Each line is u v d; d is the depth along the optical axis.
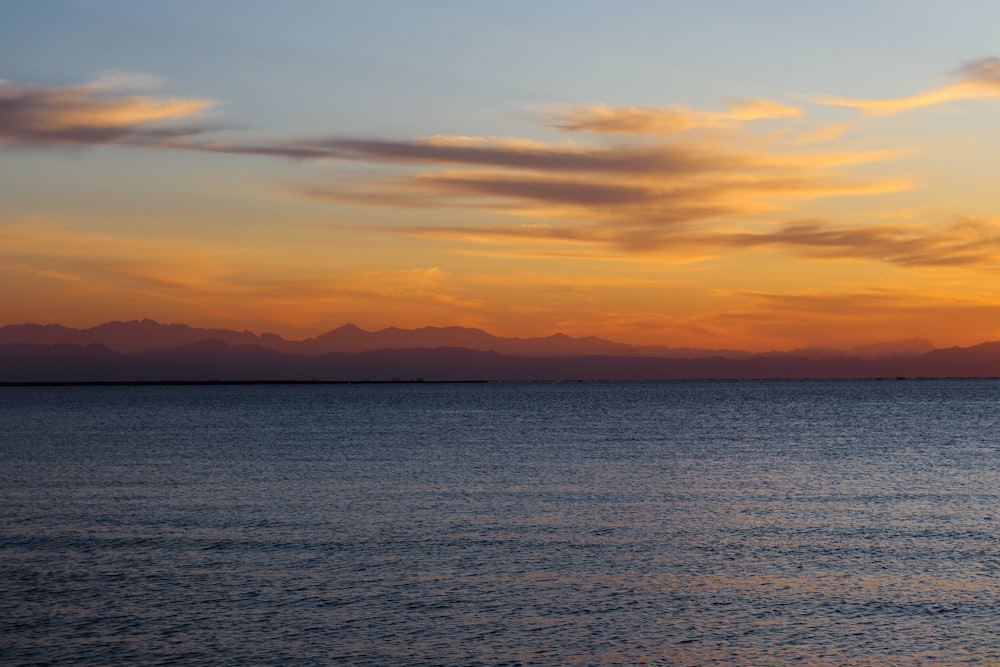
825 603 27.23
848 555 33.44
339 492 50.88
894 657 22.77
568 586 29.22
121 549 34.75
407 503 46.50
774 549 34.59
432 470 62.53
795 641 23.97
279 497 48.88
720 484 54.31
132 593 28.38
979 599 27.50
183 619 25.77
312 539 36.66
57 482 56.19
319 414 160.88
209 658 22.77
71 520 41.44
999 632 24.50
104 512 43.78
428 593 28.39
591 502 46.75
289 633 24.61
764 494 49.78
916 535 37.19
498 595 28.19
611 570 31.31
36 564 32.22
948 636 24.25
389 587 29.06
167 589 28.81
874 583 29.42
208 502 47.06
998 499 47.47
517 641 24.03
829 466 65.00
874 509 44.12
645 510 43.97
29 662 22.47
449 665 22.38
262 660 22.64
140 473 61.25
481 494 49.84
